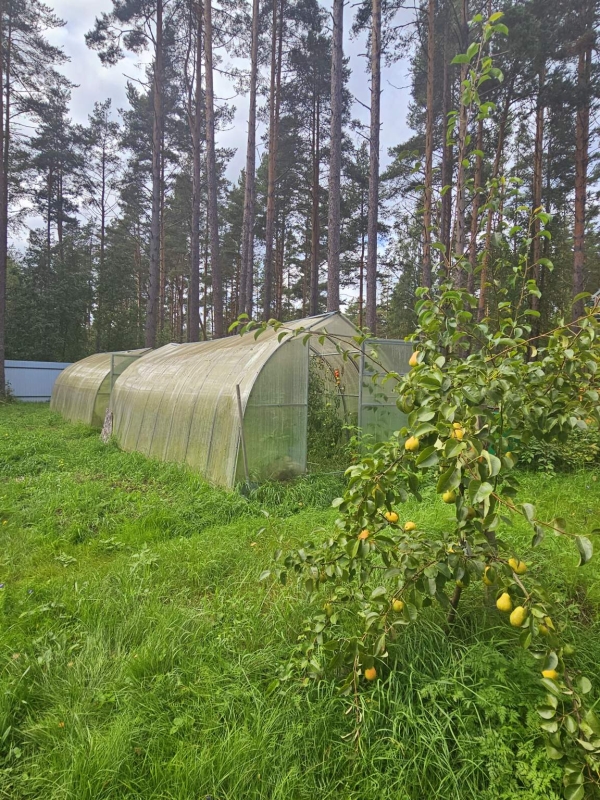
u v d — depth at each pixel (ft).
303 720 7.45
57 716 7.91
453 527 13.99
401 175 66.03
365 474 7.39
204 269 116.78
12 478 24.71
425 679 7.66
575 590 10.78
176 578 12.87
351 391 30.48
